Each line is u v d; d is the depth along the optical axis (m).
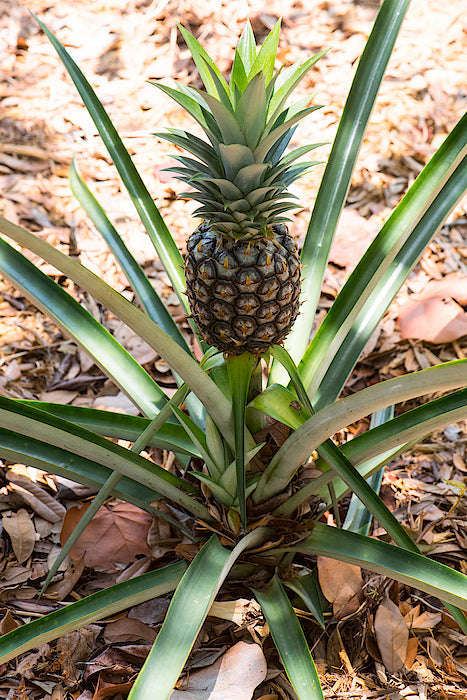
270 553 1.06
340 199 1.15
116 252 1.24
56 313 1.11
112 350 1.14
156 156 1.86
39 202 1.75
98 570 1.18
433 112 1.92
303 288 1.16
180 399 1.02
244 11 2.17
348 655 1.07
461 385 0.83
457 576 0.94
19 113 1.96
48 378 1.45
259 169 0.91
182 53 2.10
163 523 1.19
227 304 0.94
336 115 1.92
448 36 2.11
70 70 1.19
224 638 1.08
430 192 1.04
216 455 1.03
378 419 1.30
